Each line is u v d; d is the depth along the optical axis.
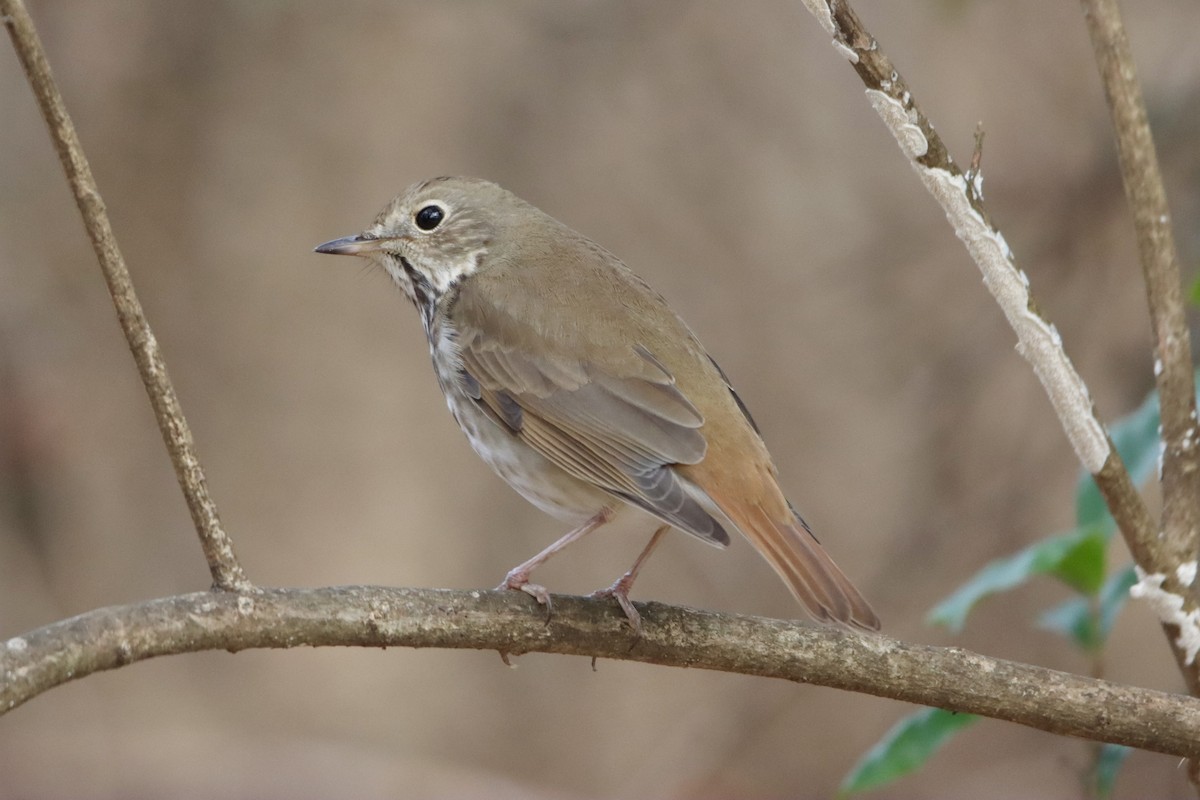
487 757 14.09
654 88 15.21
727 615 5.78
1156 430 6.69
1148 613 13.47
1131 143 5.25
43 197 14.00
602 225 15.07
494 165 14.83
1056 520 13.08
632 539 14.65
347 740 13.82
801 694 13.98
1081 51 13.87
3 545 13.75
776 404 14.82
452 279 8.05
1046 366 5.16
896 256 14.70
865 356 14.70
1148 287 5.36
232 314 14.09
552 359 7.36
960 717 6.13
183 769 13.31
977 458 13.44
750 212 15.13
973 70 14.38
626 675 14.56
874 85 5.06
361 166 14.33
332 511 14.00
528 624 5.59
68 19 13.95
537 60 15.01
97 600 13.70
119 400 14.06
